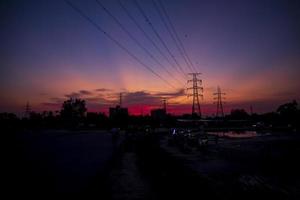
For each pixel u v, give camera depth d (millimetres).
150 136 52062
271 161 24938
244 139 54406
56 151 30094
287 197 13805
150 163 21969
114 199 12344
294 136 62781
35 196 11805
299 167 22156
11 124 97438
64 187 13328
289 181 17078
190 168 21219
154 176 16969
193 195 13094
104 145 38031
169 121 128250
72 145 38312
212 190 14250
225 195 13680
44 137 55250
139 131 72688
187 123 120688
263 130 94625
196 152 33469
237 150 34875
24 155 26688
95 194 12742
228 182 16438
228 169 21125
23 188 13102
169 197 12719
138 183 15227
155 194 13234
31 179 15164
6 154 27031
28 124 119938
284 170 20781
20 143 40094
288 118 122500
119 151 30516
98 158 24219
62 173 16969
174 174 17234
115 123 110312
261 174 19219
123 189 13969
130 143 41219
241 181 16875
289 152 31344
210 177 17859
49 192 12523
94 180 14859
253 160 25922
